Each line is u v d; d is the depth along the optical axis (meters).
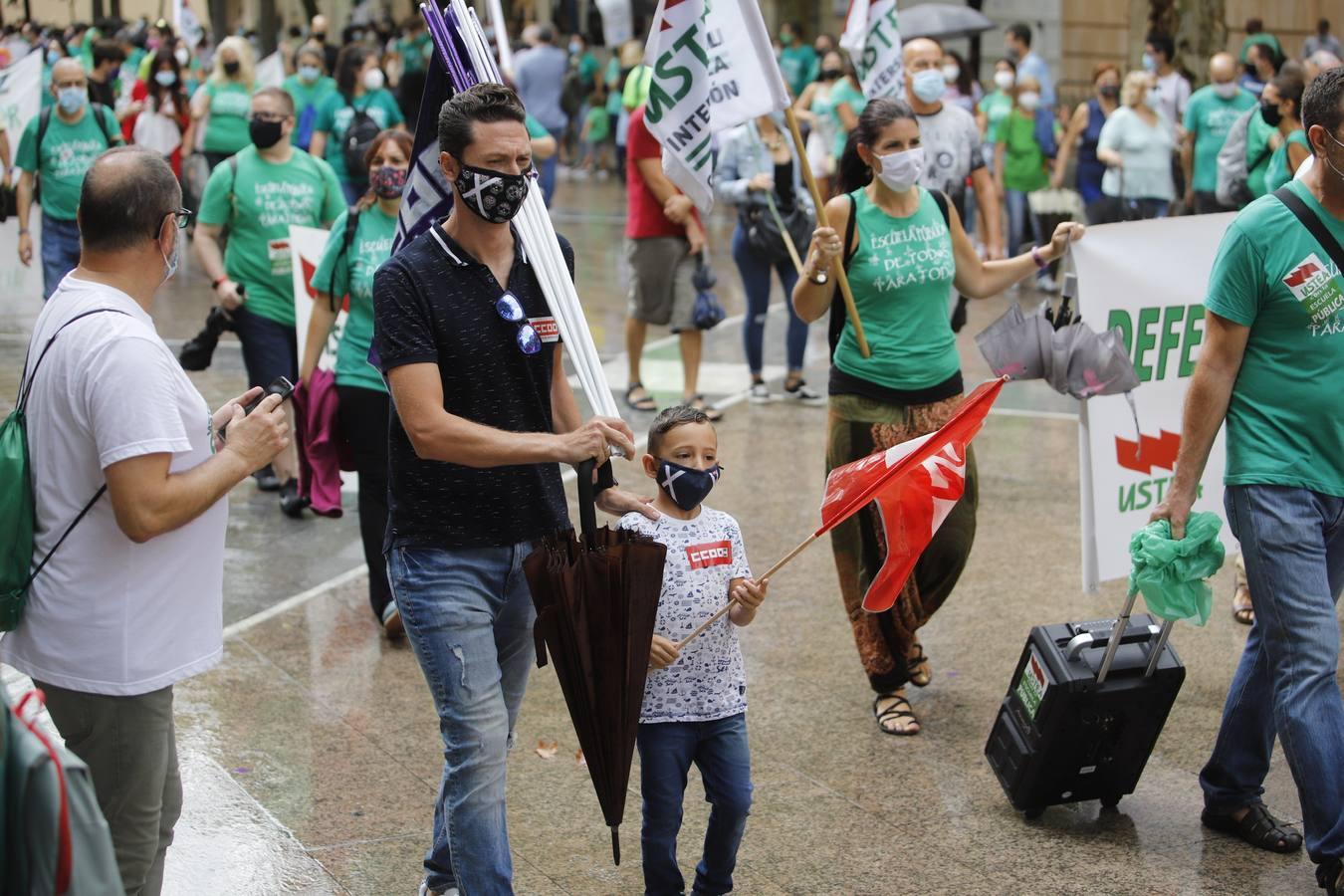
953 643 7.08
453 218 4.22
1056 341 6.05
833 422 6.21
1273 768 5.91
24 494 3.69
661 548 4.00
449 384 4.14
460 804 4.12
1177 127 17.23
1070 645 5.20
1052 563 8.17
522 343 4.18
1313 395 4.83
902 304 6.04
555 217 23.44
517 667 4.47
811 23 33.28
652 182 10.89
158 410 3.63
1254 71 15.16
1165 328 6.55
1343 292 4.77
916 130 5.91
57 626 3.73
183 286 16.56
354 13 36.06
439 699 4.20
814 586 7.86
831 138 18.00
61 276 10.95
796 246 11.40
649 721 4.40
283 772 5.71
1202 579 5.02
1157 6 27.03
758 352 11.70
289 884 4.91
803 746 6.01
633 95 13.20
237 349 13.38
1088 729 5.18
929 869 5.04
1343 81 4.65
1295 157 9.41
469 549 4.19
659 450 4.50
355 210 7.00
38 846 2.83
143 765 3.82
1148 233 6.46
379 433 6.93
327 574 8.04
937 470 4.61
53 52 22.20
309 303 8.36
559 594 3.95
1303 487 4.84
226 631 7.16
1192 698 6.46
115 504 3.61
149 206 3.76
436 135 4.52
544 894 4.86
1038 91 16.66
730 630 4.48
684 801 5.52
